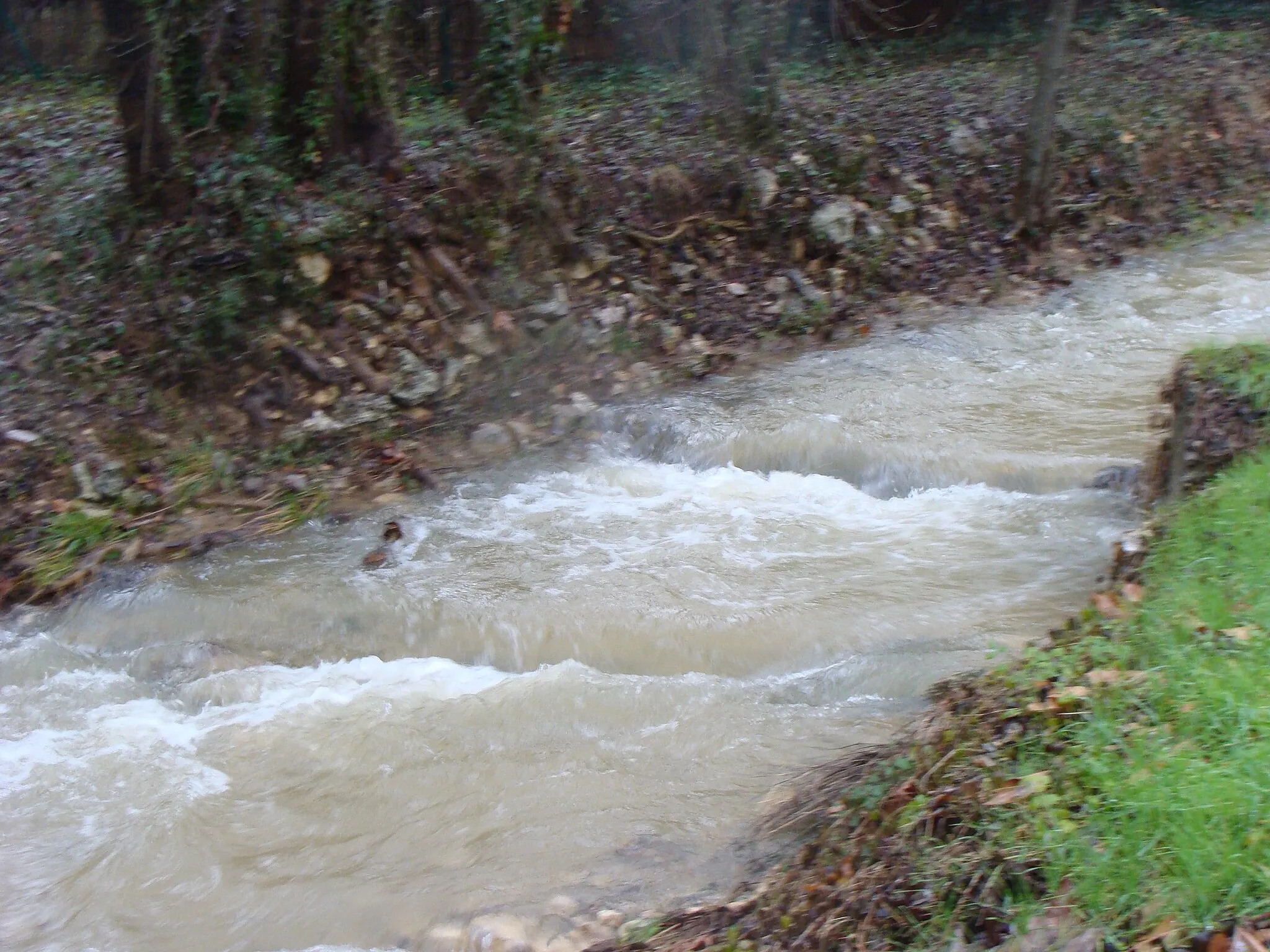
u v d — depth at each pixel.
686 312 10.83
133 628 6.76
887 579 6.81
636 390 9.82
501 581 7.02
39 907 4.67
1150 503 6.92
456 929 4.33
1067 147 14.14
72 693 6.17
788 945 3.62
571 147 12.12
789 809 4.70
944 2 18.52
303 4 9.73
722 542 7.43
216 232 9.31
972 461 8.12
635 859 4.63
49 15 15.91
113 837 5.04
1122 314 11.22
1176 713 3.81
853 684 5.72
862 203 12.52
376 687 6.11
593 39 15.91
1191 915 3.02
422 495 8.30
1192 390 6.43
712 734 5.45
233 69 9.43
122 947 4.45
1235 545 5.02
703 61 12.55
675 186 11.62
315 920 4.51
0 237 10.33
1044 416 8.95
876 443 8.52
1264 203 14.22
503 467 8.73
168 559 7.47
